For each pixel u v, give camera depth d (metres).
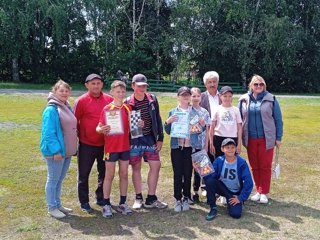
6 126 11.92
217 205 5.56
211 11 29.70
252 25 30.23
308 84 33.31
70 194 6.02
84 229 4.72
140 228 4.75
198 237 4.51
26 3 27.55
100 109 5.16
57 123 4.88
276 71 32.03
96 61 32.16
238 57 30.52
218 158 5.32
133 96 5.27
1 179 6.69
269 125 5.60
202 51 31.31
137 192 5.47
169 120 5.32
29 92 23.11
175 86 29.94
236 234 4.59
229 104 5.56
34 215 5.14
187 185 5.44
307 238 4.50
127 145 5.11
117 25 31.78
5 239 4.46
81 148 5.23
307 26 32.31
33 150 8.88
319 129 12.44
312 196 6.00
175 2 30.75
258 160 5.73
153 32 32.00
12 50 28.41
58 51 30.84
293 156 8.66
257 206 5.54
